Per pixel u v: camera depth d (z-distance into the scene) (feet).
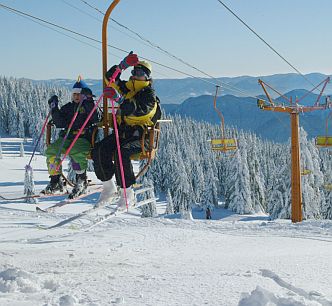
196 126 461.37
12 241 35.37
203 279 17.66
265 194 230.27
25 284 15.42
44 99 574.97
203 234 43.19
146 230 44.50
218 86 85.76
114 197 22.66
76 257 25.52
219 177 296.71
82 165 22.20
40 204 203.51
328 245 36.86
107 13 22.45
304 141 134.41
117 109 22.07
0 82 599.98
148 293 14.94
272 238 42.09
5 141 527.40
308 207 129.70
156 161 305.94
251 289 15.87
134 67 21.13
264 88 78.54
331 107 81.15
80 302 13.57
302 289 16.49
